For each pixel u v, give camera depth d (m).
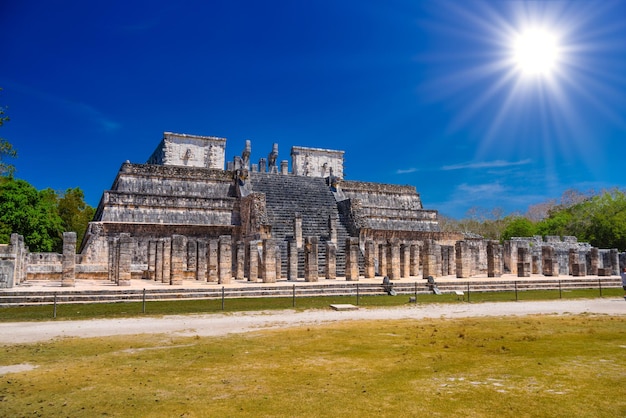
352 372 10.32
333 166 70.38
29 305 21.80
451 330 15.75
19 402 8.36
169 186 48.22
